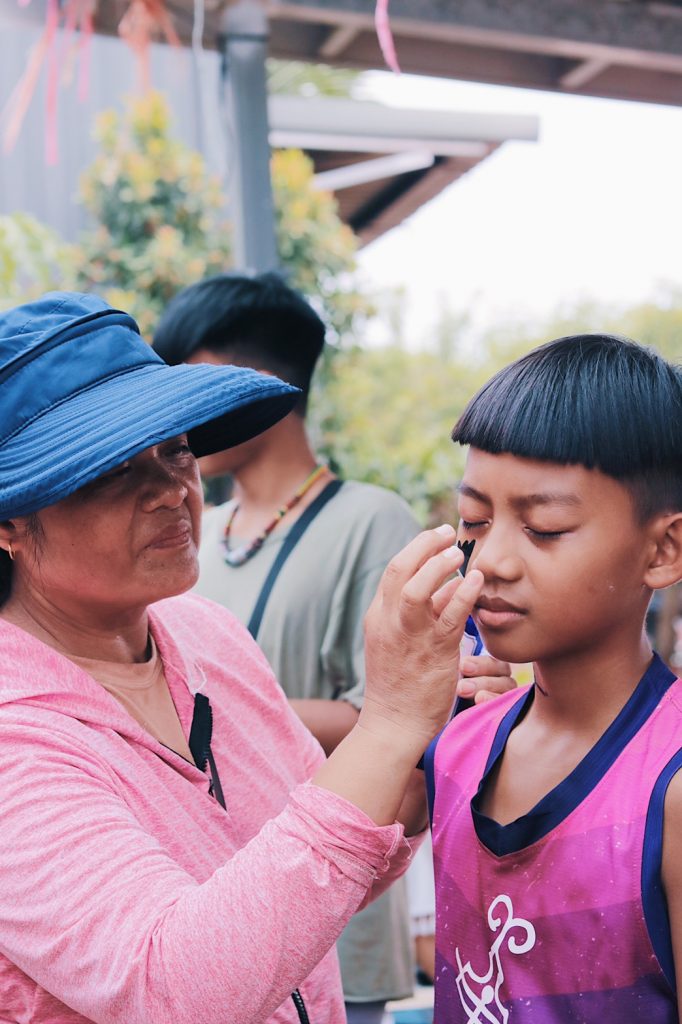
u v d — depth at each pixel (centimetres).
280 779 114
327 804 80
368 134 353
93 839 81
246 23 222
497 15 221
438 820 100
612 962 82
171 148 403
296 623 170
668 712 85
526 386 83
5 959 87
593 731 89
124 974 76
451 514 552
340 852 79
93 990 78
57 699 93
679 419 83
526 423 81
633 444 80
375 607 84
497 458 83
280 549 174
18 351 94
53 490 86
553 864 85
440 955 97
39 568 96
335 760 83
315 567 171
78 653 103
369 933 165
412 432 821
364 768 82
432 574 79
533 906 86
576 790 85
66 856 80
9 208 407
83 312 100
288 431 179
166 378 95
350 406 512
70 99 409
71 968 79
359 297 485
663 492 83
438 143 364
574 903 83
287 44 241
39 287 397
